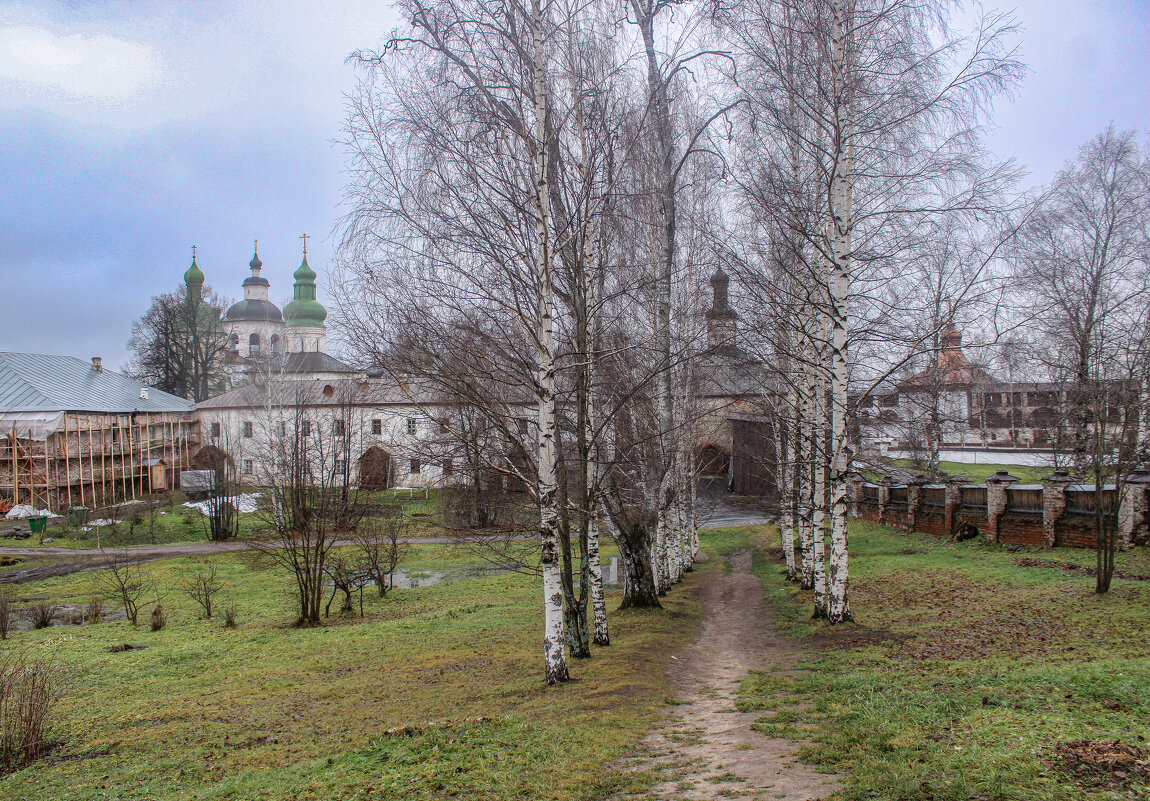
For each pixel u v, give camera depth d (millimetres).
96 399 56312
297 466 23531
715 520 43000
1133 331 21375
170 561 34094
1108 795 4438
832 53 12227
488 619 19031
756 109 13344
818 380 16000
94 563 33625
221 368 79250
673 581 23734
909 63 11875
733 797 5520
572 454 15289
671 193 14781
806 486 19938
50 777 8938
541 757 7082
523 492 14719
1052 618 11414
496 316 11500
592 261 13125
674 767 6496
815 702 8305
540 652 13805
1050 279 21859
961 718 6512
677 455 21641
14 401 49906
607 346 14461
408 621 19766
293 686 13117
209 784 8039
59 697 12727
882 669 9570
